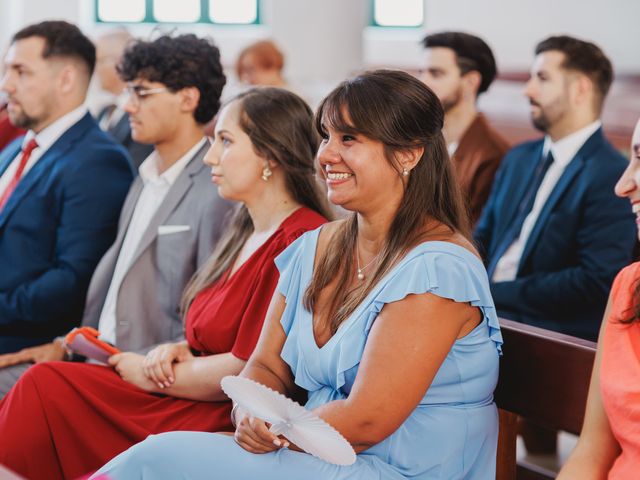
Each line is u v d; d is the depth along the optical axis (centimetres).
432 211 203
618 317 185
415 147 198
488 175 396
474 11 674
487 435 202
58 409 246
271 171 253
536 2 637
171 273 286
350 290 206
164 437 192
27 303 326
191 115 301
